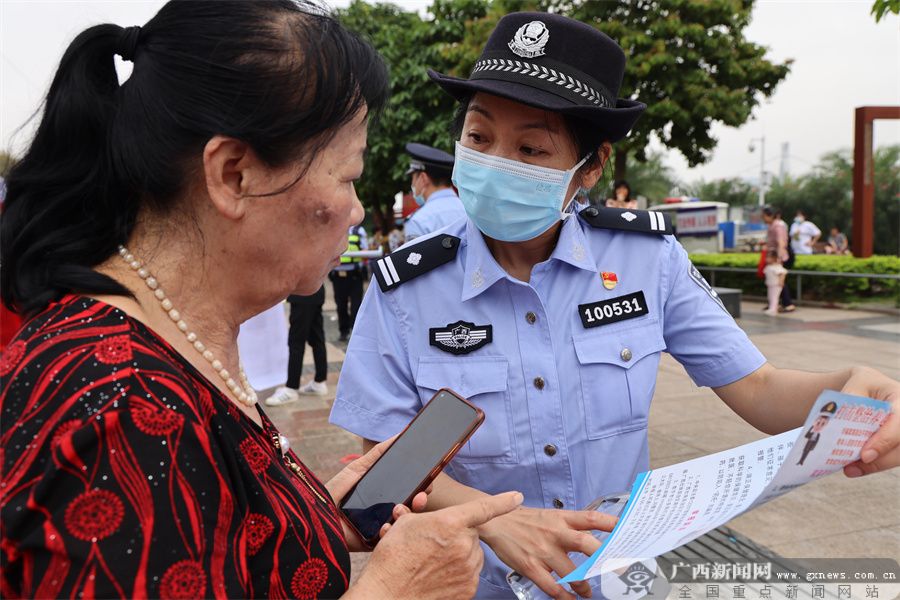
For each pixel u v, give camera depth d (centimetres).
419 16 1662
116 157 79
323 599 83
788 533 286
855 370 126
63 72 81
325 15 86
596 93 135
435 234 156
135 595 61
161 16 80
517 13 140
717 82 1350
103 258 82
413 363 145
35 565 61
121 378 67
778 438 104
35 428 65
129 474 64
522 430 140
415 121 1458
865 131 1079
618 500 125
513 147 137
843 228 2841
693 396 524
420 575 87
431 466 113
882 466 100
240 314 90
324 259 89
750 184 4175
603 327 145
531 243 150
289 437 449
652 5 1272
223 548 69
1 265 80
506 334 143
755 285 1209
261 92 77
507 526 117
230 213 80
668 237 154
